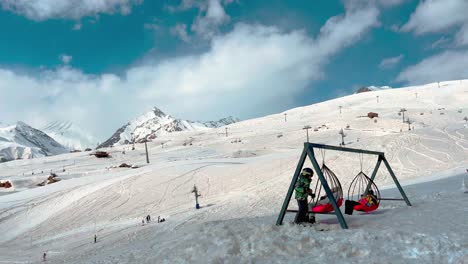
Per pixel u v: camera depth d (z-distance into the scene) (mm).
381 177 57094
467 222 7602
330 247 6340
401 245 6145
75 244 45344
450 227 7172
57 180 104125
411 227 7512
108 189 74000
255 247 6797
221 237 7711
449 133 90500
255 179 71562
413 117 173875
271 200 54438
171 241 8984
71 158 166250
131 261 7527
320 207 9133
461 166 52625
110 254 10766
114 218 58312
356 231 7430
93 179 89062
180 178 77875
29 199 75688
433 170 56719
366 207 11594
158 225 48594
